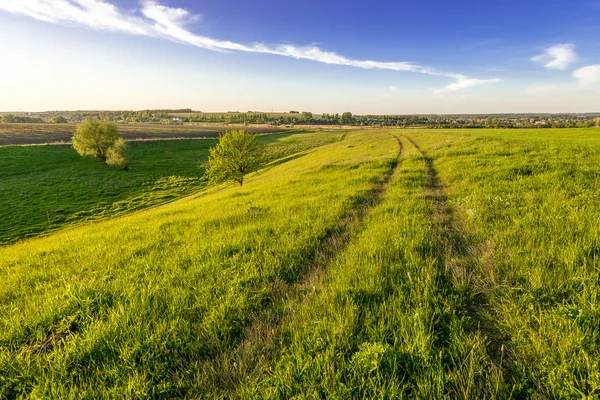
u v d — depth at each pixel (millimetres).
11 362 3104
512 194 8602
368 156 26734
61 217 31188
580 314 2889
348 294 3930
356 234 6730
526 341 2891
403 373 2719
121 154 55875
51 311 4059
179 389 2820
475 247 5297
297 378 2713
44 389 2773
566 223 5621
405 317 3297
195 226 9312
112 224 13617
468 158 16844
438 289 3902
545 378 2484
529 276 3869
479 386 2477
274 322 3697
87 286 4688
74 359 3137
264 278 4793
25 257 8539
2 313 4508
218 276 4992
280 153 64938
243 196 15695
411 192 10891
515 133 43000
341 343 3057
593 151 14445
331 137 91250
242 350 3193
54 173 48250
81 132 56156
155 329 3494
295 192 14008
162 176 50000
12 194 37594
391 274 4441
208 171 31406
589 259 4051
